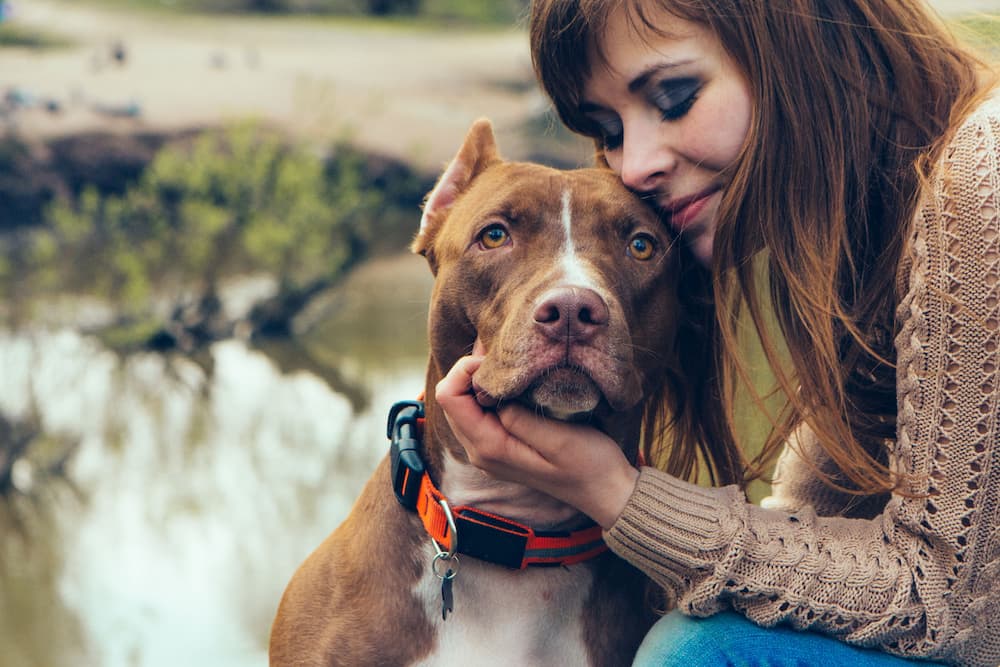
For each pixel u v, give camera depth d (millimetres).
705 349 2701
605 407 2236
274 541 6242
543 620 2471
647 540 2211
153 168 12234
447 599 2395
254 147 12656
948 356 2125
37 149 12164
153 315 10203
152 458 7473
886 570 2152
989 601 2160
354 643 2428
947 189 2133
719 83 2361
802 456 2477
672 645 2215
